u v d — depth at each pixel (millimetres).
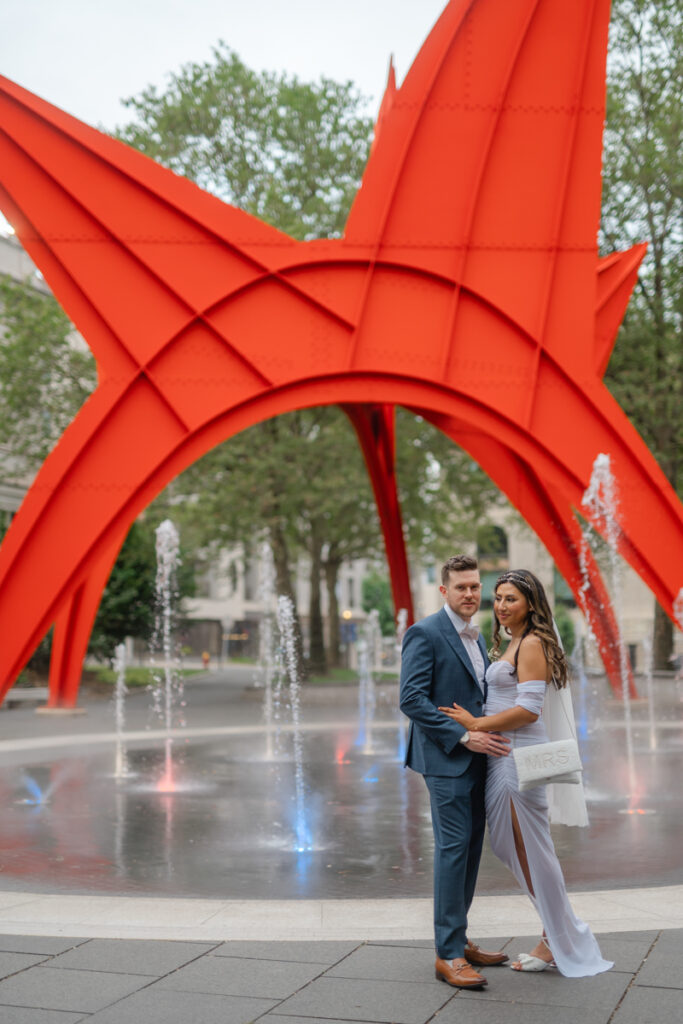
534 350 14906
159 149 31812
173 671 51344
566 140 15078
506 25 15062
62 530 14258
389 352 14820
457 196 15062
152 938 5375
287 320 14812
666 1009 4164
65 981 4598
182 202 14641
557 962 4668
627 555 14891
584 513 14852
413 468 35000
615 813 10367
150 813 10594
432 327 14914
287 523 35844
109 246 14680
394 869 7781
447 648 5090
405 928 5586
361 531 38469
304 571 49562
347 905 6223
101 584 24234
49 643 37000
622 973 4668
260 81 33375
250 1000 4332
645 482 14758
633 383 30469
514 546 64062
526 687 4859
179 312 14664
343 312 14836
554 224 15008
